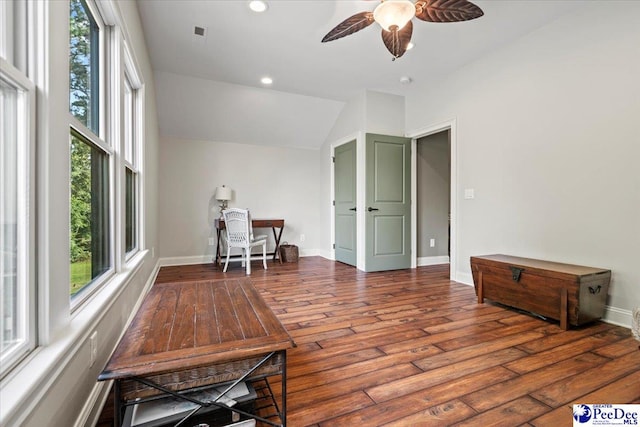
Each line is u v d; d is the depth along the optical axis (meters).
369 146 4.22
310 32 2.84
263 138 5.13
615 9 2.25
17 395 0.65
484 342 1.97
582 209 2.45
